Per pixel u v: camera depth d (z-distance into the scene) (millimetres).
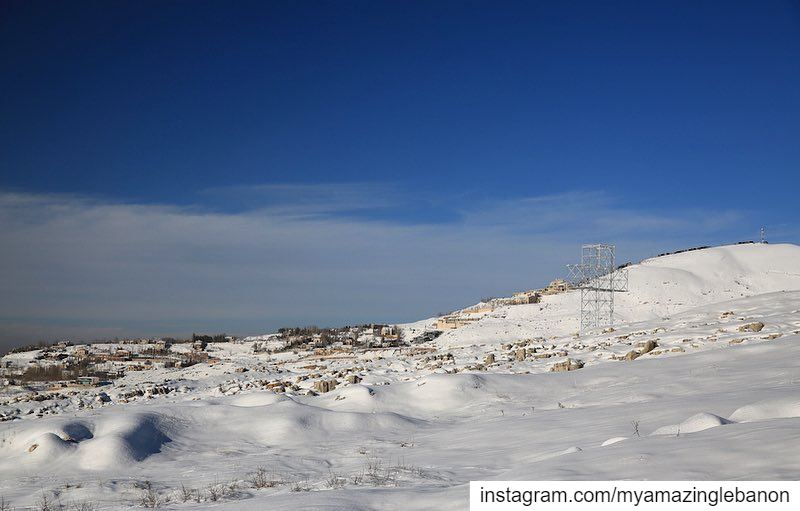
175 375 67688
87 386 61688
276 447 22266
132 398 41594
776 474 8812
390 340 107062
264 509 10672
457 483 13328
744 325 39875
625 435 15930
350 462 18422
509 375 31453
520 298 120750
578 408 23766
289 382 42031
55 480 18781
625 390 25594
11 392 57094
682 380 25391
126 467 20125
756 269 114812
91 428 23312
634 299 100500
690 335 40188
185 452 22094
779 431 10867
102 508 14516
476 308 124938
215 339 143250
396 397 29203
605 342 44531
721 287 106250
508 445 18156
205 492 14898
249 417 25266
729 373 25312
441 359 49594
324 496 11328
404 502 10766
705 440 11203
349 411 27281
